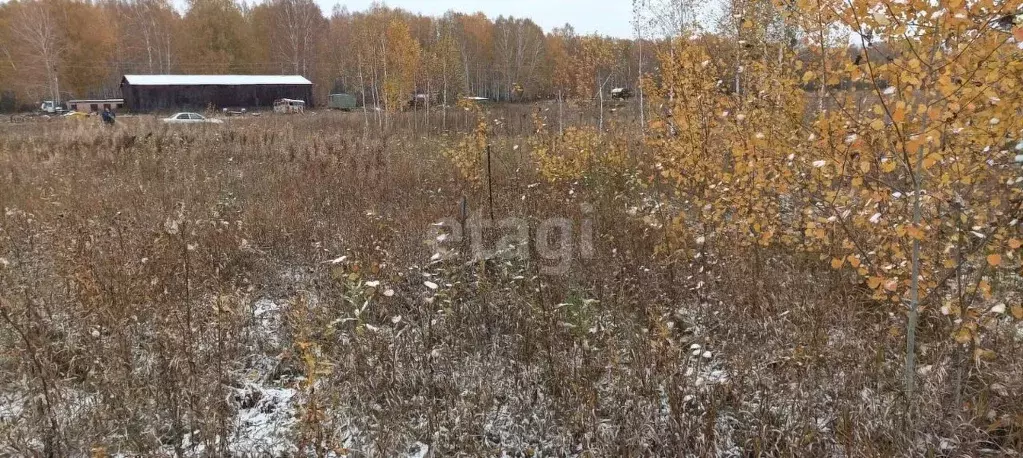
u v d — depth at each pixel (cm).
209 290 487
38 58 4381
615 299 478
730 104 530
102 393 347
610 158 873
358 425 344
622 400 348
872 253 421
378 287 455
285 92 4669
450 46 3212
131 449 317
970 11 281
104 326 409
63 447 312
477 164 897
